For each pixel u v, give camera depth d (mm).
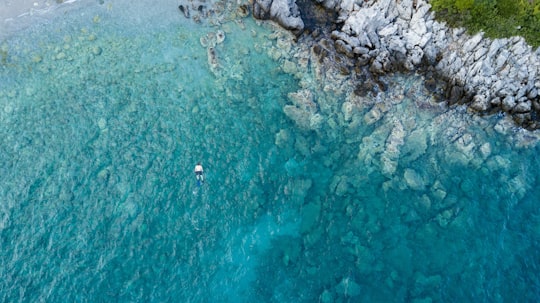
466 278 25625
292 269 25875
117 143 28312
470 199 28172
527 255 26641
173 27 32906
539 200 28641
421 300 24797
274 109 30656
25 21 31734
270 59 32406
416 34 31844
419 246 26469
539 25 31188
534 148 30328
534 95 30875
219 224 26906
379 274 25562
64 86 29828
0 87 29391
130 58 31422
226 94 30953
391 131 29922
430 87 31438
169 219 26594
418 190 28234
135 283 24719
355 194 28062
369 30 31984
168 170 27875
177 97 30391
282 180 28453
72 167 27297
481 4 31750
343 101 30922
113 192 26859
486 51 31344
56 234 25547
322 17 33750
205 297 25000
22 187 26516
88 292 24250
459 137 30141
